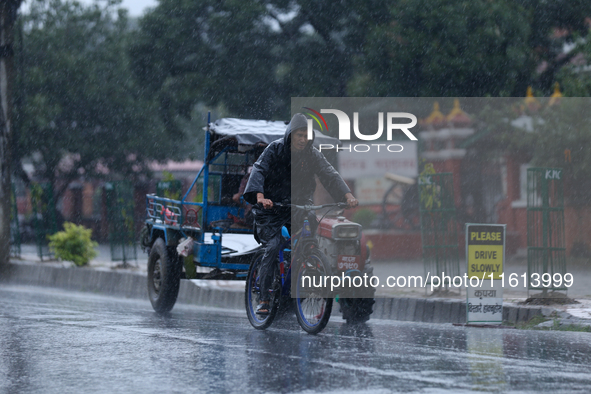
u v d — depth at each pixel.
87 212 73.00
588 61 28.61
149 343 10.98
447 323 15.49
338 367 8.83
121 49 57.81
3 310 16.52
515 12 36.00
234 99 43.12
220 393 7.46
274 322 14.38
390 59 36.75
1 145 31.64
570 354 9.91
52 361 9.48
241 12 41.03
